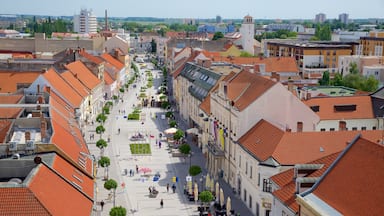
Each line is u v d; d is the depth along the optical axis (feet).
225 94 310.86
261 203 239.91
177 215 257.96
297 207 164.96
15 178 166.40
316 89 437.99
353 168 150.30
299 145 236.02
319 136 239.09
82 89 453.99
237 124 281.33
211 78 418.31
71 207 150.20
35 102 318.45
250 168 258.16
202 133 392.06
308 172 181.68
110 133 452.35
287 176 195.31
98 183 307.17
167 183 311.88
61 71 472.85
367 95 357.61
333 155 184.65
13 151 187.73
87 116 459.73
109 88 615.98
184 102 517.14
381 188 133.59
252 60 625.82
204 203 270.46
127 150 392.27
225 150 312.71
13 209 133.18
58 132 218.59
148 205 272.31
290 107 279.08
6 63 477.36
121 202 276.00
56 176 164.04
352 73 604.08
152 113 557.74
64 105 342.23
